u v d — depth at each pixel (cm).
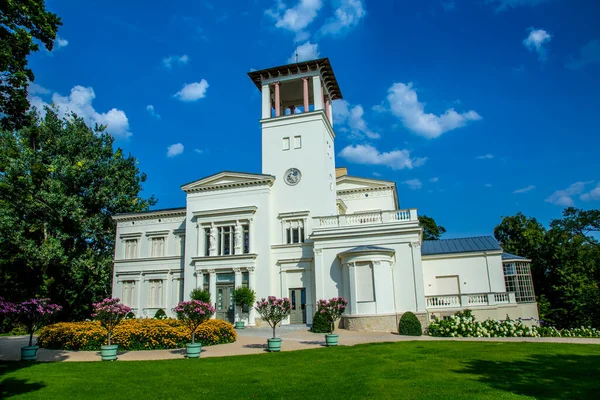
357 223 2981
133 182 4784
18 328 3142
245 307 3183
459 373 1245
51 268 3500
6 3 1448
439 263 3472
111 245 4422
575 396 981
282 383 1158
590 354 1552
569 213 5488
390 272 2720
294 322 3141
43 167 3647
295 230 3325
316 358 1551
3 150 3512
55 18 1634
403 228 2808
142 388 1136
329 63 3638
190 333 2025
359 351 1691
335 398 996
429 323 2633
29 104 1581
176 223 3925
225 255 3312
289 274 3222
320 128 3478
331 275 2909
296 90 3988
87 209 4125
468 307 2841
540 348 1698
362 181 4081
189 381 1208
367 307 2630
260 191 3400
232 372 1323
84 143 4191
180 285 3744
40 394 1080
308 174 3406
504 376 1198
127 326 2055
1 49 1397
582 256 4025
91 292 3850
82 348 1964
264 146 3575
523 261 3412
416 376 1212
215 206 3506
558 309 3847
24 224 3509
